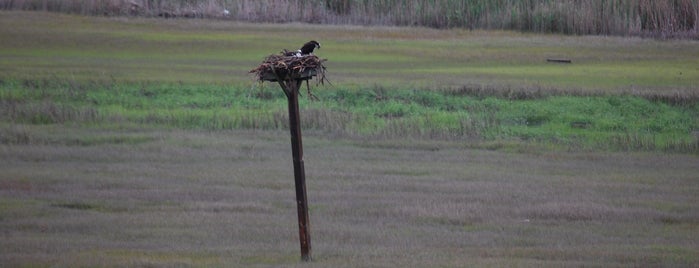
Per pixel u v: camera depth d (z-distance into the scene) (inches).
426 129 952.9
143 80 1179.3
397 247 503.2
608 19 1720.0
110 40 1519.4
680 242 521.7
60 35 1539.1
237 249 494.0
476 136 933.2
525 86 1173.7
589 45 1587.1
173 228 546.9
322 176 723.4
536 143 905.5
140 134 902.4
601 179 727.1
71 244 502.3
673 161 820.0
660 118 1039.0
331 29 1705.2
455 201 636.1
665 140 938.1
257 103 1082.7
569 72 1323.8
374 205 620.1
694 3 1713.8
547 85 1192.2
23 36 1510.8
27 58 1328.7
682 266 457.1
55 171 724.7
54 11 1775.3
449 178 724.0
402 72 1299.2
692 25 1724.9
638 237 534.6
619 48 1560.0
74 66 1273.4
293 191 664.4
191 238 522.3
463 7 1788.9
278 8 1811.0
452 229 555.5
